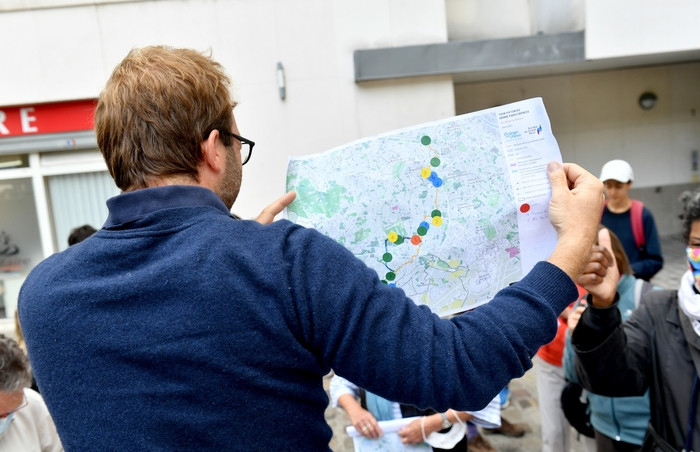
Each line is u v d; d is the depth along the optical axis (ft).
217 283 2.47
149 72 2.84
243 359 2.45
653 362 5.22
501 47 19.88
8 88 18.72
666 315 5.20
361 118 19.80
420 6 19.49
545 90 28.22
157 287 2.49
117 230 2.80
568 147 28.94
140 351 2.44
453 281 3.65
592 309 4.75
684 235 5.02
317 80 19.57
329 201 3.69
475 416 7.04
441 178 3.69
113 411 2.44
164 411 2.42
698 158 29.04
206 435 2.42
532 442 12.06
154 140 2.79
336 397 7.86
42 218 19.80
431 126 3.74
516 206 3.60
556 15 22.02
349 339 2.48
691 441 4.89
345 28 19.42
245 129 19.53
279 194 19.88
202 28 19.08
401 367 2.48
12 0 18.33
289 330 2.52
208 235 2.60
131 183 2.91
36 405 6.28
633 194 29.32
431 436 7.01
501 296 2.80
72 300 2.56
